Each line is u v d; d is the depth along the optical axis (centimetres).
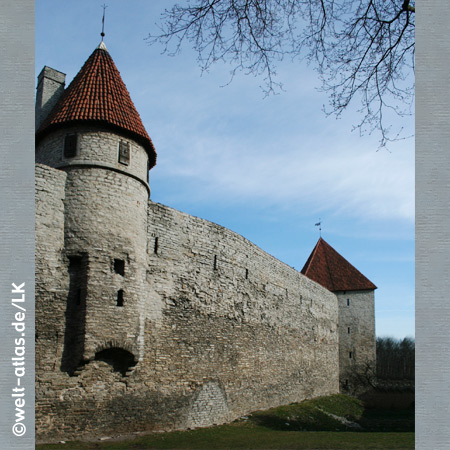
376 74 867
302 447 1332
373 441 1461
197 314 1716
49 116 1439
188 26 788
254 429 1709
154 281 1536
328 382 3412
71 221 1303
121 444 1206
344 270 4266
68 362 1241
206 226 1852
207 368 1730
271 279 2433
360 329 4000
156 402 1457
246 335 2066
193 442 1330
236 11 803
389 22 837
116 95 1467
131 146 1429
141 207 1450
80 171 1334
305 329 2930
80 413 1238
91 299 1266
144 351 1441
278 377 2403
